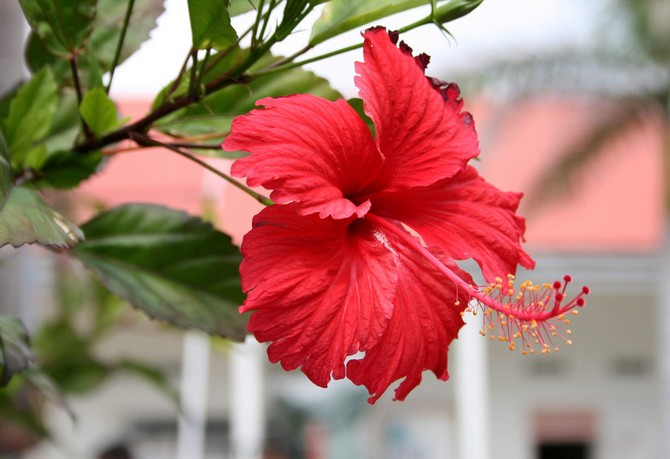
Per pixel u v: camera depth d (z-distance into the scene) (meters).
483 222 0.40
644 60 2.33
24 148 0.42
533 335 0.36
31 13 0.40
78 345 0.66
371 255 0.37
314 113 0.36
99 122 0.39
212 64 0.38
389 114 0.37
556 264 2.72
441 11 0.37
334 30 0.39
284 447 2.93
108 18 0.44
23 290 0.92
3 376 0.37
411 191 0.39
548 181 2.37
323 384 0.35
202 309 0.42
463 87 2.31
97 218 0.43
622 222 2.80
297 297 0.34
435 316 0.38
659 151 2.75
